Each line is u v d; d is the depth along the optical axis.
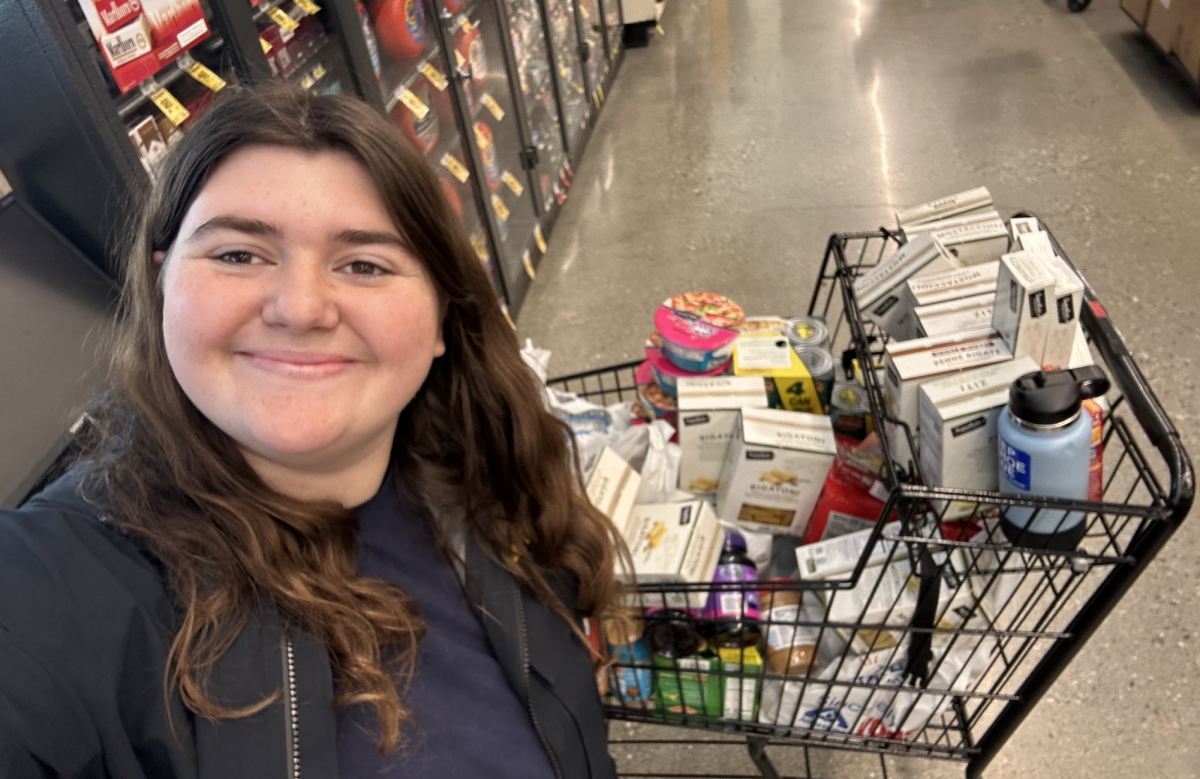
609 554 1.23
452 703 1.02
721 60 5.05
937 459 1.23
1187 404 2.48
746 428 1.51
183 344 0.80
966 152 3.82
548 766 1.08
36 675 0.73
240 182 0.79
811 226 3.53
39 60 1.36
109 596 0.80
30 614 0.75
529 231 3.46
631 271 3.43
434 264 0.89
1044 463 1.09
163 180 0.85
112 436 0.94
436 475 1.11
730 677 1.39
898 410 1.31
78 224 1.59
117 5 1.45
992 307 1.37
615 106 4.73
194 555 0.87
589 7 4.50
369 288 0.84
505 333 1.10
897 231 1.68
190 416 0.89
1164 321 2.78
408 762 0.95
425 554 1.08
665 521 1.45
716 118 4.45
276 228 0.78
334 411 0.84
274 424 0.82
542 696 1.09
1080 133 3.82
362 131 0.81
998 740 1.45
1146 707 1.86
